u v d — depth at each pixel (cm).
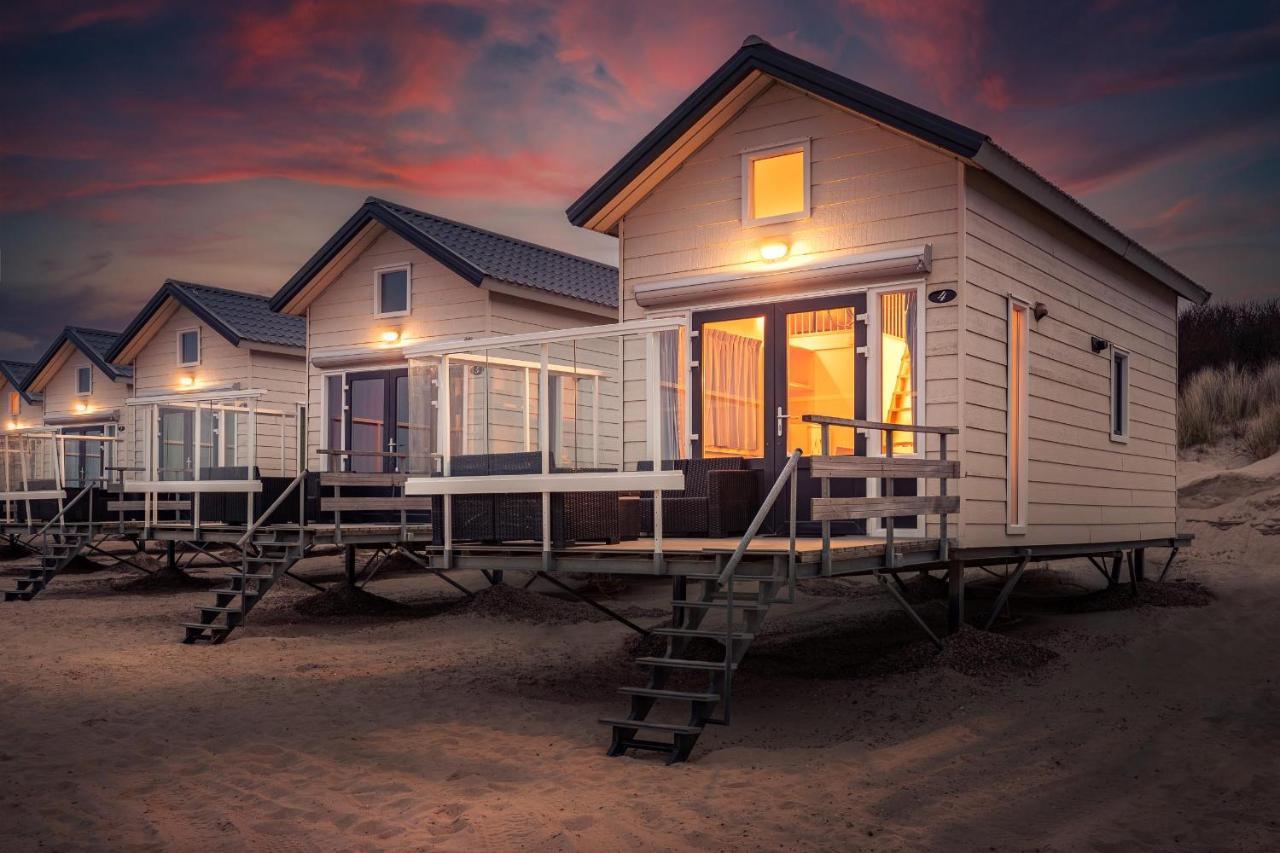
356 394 1738
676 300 1084
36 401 2816
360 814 560
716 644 1027
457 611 1288
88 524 1465
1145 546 1338
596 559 787
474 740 717
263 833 530
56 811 557
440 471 855
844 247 985
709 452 1059
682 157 1088
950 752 699
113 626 1201
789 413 1012
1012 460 1006
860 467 778
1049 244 1098
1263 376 2109
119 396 2459
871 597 1384
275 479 1280
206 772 633
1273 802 602
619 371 1115
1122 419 1302
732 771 648
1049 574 1530
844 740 733
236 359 2098
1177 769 662
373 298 1709
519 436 977
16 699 817
